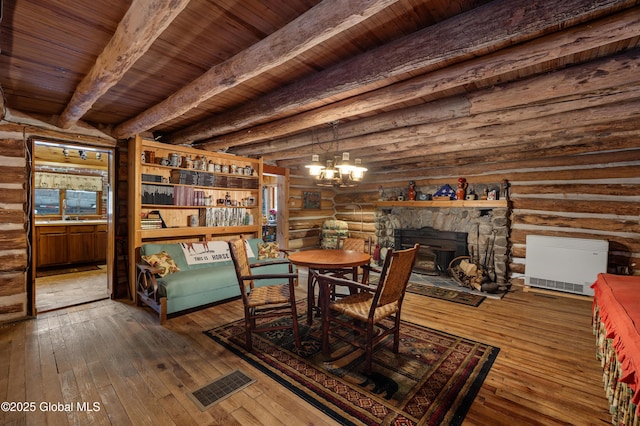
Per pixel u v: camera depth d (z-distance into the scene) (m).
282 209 6.24
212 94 2.36
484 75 2.04
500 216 4.74
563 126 3.05
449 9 1.62
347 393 2.02
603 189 4.11
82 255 5.75
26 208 3.28
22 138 3.24
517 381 2.17
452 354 2.54
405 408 1.88
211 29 1.81
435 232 5.54
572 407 1.90
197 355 2.49
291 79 2.47
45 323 3.12
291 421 1.76
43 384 2.07
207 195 4.54
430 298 4.09
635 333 1.59
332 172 3.39
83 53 2.11
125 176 4.03
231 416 1.79
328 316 2.53
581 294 4.12
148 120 3.13
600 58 2.09
